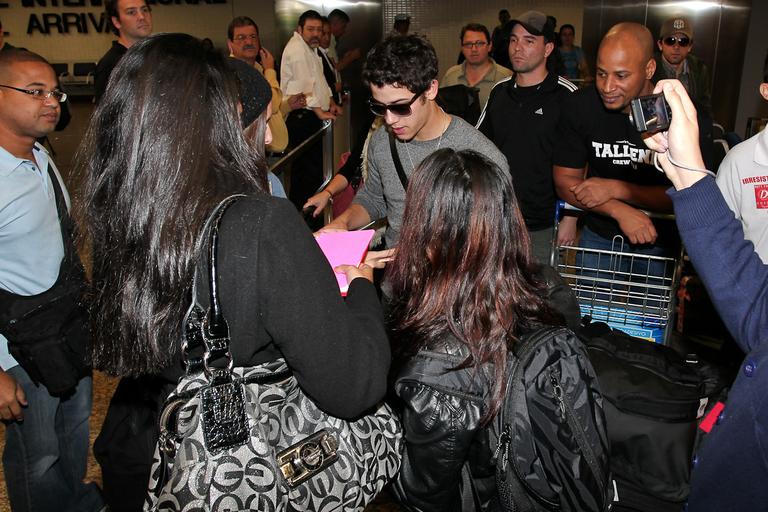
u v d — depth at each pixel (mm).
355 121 10406
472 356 1287
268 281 1004
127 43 3479
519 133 3109
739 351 2365
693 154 1153
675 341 2842
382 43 2037
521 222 1379
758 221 1870
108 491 1547
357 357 1067
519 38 2990
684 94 1156
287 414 1152
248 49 5387
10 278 1841
